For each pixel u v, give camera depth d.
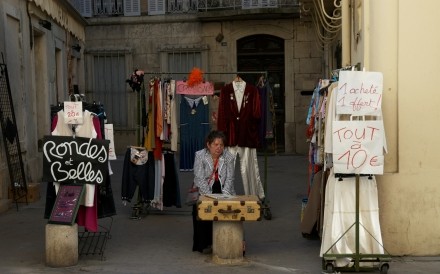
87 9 19.14
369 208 5.97
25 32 11.62
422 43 6.46
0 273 6.04
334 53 14.46
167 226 8.32
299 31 18.33
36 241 7.44
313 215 7.29
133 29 19.14
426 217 6.43
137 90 8.86
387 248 6.45
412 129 6.47
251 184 8.66
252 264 6.30
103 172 6.43
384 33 6.48
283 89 18.77
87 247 7.08
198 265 6.28
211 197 6.32
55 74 14.31
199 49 18.78
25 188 10.19
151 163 8.80
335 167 5.66
